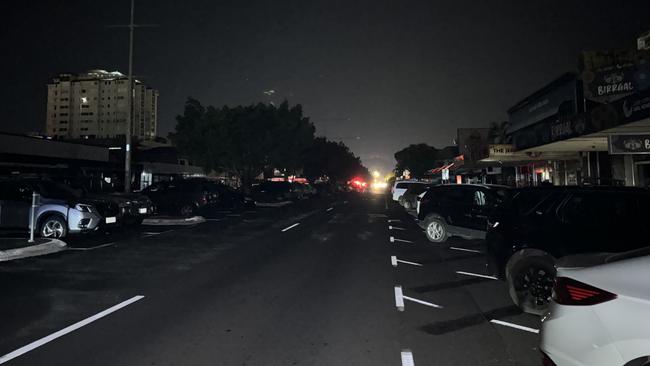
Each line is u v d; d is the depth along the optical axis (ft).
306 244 47.37
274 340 19.06
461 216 46.93
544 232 23.47
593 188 23.66
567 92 76.64
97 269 33.81
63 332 19.94
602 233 22.36
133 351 17.78
